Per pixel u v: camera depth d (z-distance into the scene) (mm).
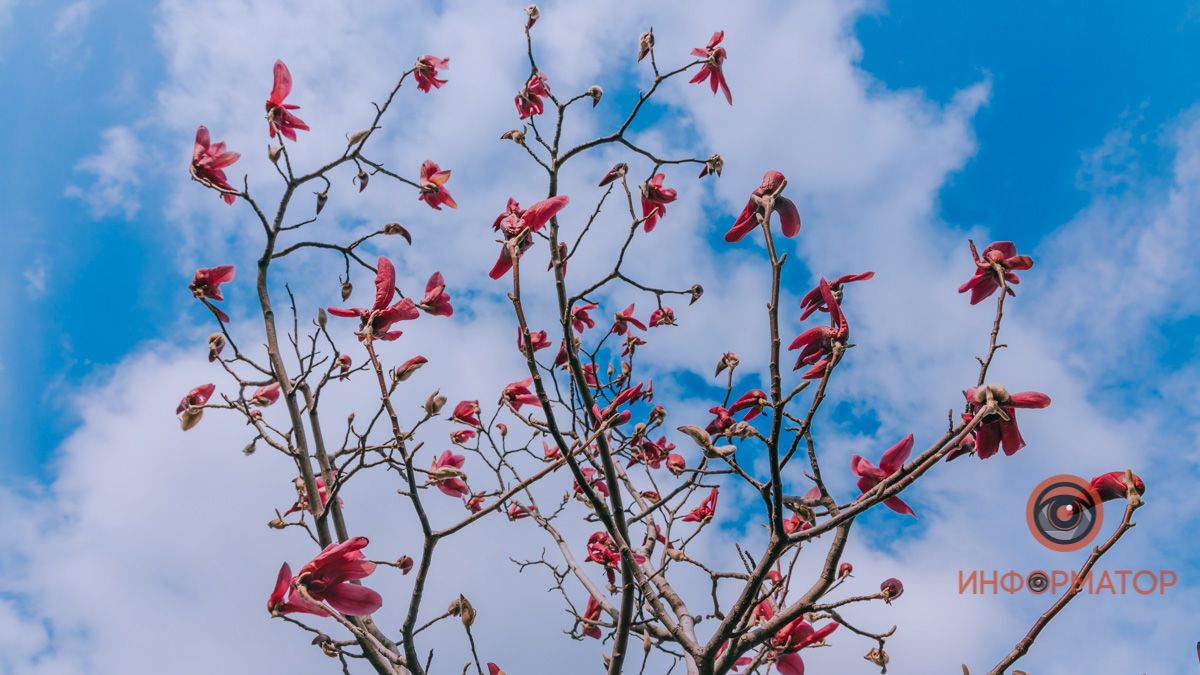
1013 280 2721
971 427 2227
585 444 3082
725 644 3377
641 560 4375
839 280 2805
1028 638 2475
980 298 2766
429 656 3018
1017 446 2428
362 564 2404
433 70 3938
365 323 3154
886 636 3014
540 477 3094
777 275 2434
